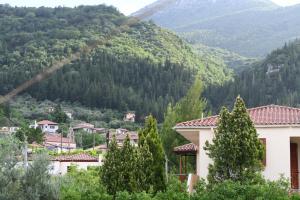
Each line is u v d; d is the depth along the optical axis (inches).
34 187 620.1
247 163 684.1
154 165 771.4
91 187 717.3
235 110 700.7
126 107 5118.1
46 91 4586.6
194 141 1063.6
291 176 888.9
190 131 907.4
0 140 647.8
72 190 658.8
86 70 4616.1
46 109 4505.4
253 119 895.7
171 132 1470.2
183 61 6112.2
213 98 5059.1
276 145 852.6
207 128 881.5
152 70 5472.4
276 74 5738.2
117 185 712.4
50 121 4448.8
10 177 618.8
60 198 635.5
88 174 1144.8
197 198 638.5
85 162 1902.1
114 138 741.9
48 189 628.4
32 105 4335.6
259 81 5605.3
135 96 5162.4
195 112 1562.5
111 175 719.1
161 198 639.1
